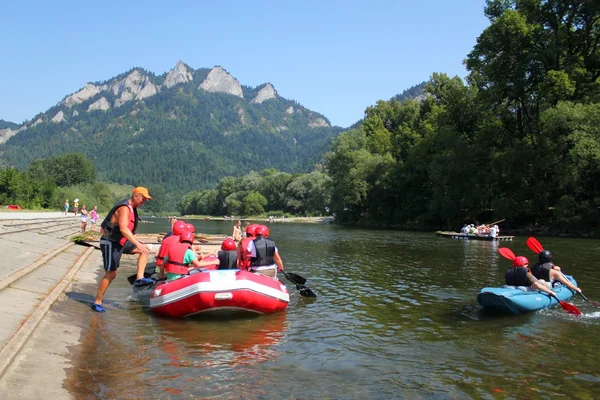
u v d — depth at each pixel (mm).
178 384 4945
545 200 39281
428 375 5504
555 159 35562
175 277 8914
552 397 4910
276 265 10633
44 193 75625
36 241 15055
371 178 59656
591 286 12078
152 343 6465
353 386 5102
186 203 170625
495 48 37969
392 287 11836
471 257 19703
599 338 7195
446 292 11125
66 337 6176
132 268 14438
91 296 9297
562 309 9266
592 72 37906
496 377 5473
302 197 111312
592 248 24422
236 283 8086
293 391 4898
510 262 17719
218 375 5277
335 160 65375
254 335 7090
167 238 9148
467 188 42250
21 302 6965
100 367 5344
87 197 88750
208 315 8359
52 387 4520
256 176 136875
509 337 7219
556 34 37062
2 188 64375
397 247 25281
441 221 49781
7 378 4426
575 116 33156
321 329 7574
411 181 54750
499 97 38844
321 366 5734
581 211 37188
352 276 13828
